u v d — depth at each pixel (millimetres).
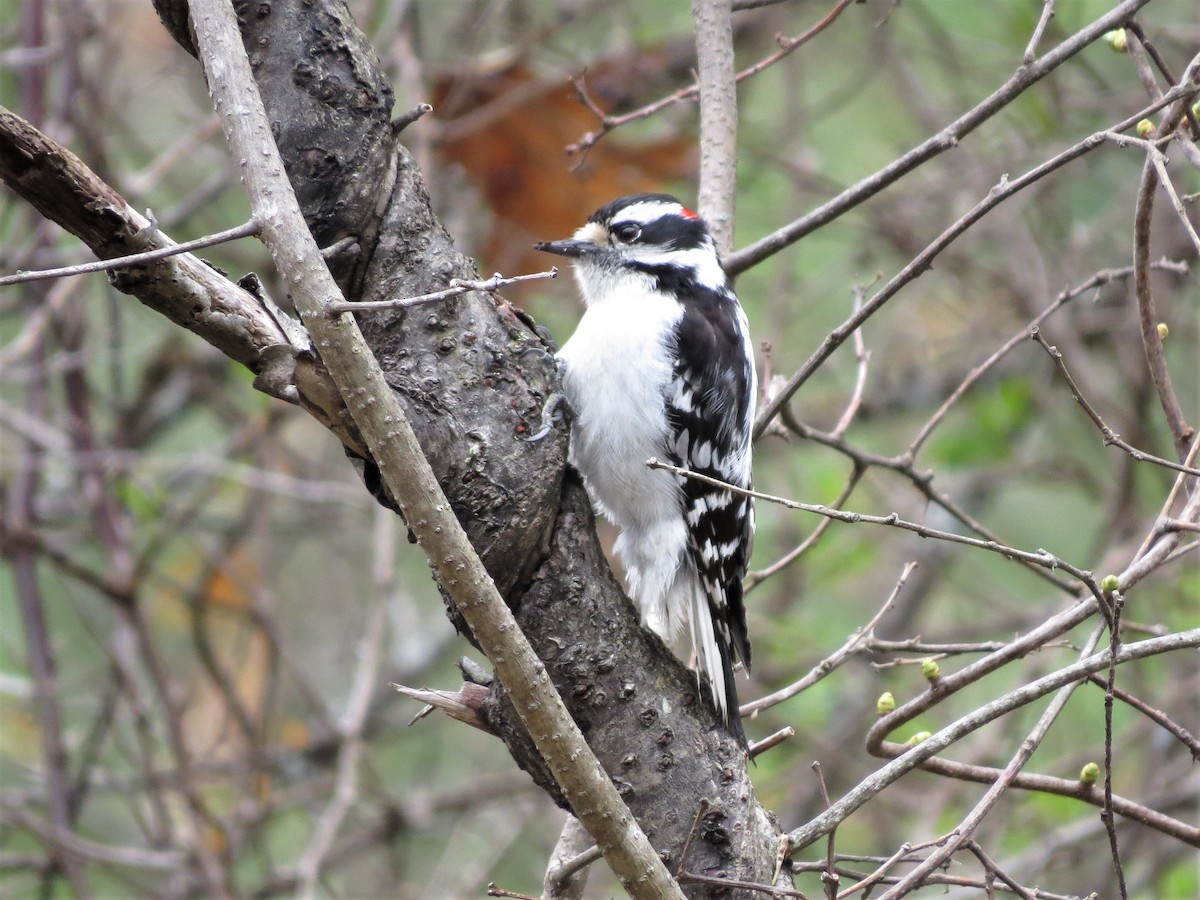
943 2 13836
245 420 12914
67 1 10820
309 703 11344
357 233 5328
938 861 5195
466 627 5277
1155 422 12711
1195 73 5922
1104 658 5328
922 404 14508
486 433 5301
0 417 10930
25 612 10828
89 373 12914
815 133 14875
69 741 12969
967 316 14891
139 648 12047
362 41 5418
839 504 7383
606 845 4742
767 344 7465
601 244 8094
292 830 13680
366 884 13617
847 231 14188
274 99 5285
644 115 7902
